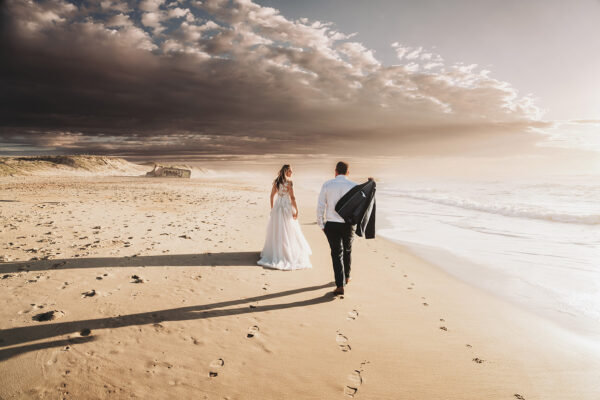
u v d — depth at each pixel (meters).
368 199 4.13
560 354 2.90
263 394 2.24
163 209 11.39
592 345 3.08
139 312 3.36
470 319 3.63
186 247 6.15
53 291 3.70
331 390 2.32
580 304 4.12
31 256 4.95
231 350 2.78
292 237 5.39
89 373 2.32
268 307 3.73
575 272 5.53
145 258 5.25
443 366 2.67
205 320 3.30
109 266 4.72
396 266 5.77
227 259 5.54
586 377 2.55
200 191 22.05
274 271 5.05
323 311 3.70
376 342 3.04
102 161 78.94
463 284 4.87
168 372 2.41
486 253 6.79
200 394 2.19
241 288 4.27
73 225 7.46
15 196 12.98
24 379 2.20
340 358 2.74
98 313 3.25
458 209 14.84
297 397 2.23
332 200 4.18
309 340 3.03
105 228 7.36
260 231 8.23
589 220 10.68
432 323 3.50
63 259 4.90
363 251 6.85
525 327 3.46
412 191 27.02
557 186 31.86
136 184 30.30
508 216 12.57
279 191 5.45
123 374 2.34
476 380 2.48
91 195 15.27
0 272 4.18
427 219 11.73
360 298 4.15
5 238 5.94
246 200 16.86
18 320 2.98
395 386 2.39
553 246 7.51
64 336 2.77
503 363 2.73
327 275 5.01
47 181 33.25
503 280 5.08
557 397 2.29
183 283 4.28
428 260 6.24
